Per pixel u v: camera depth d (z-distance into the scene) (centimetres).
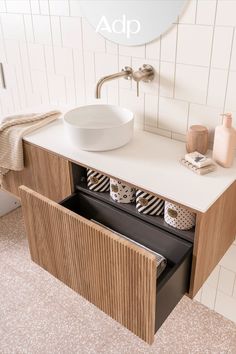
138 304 98
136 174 117
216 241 119
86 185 138
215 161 122
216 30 115
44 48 173
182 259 104
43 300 172
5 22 184
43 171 145
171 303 107
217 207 108
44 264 127
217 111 126
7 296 174
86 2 143
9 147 149
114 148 132
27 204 115
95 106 149
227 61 117
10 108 214
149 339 103
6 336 155
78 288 118
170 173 117
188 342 154
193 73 126
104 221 136
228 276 153
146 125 150
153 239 123
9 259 196
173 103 137
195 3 116
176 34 125
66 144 138
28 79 191
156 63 135
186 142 129
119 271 97
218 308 166
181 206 103
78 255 108
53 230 111
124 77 142
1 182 171
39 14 165
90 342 153
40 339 154
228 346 152
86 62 158
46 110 176
